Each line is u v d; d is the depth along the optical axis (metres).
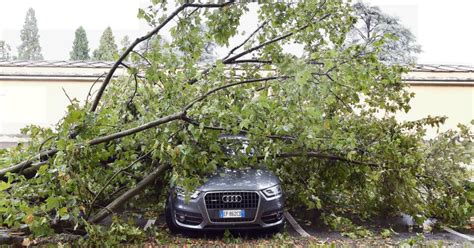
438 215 6.56
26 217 4.36
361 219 7.09
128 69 5.94
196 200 5.73
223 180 5.92
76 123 5.02
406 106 6.89
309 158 6.66
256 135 5.54
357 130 6.41
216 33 6.16
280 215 5.93
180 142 5.79
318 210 7.54
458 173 6.43
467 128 6.47
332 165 6.68
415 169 6.07
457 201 6.26
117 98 6.39
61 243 5.01
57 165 4.66
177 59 5.95
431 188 6.48
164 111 5.76
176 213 5.88
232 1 5.80
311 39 6.84
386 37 5.09
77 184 4.92
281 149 6.14
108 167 5.84
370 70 5.09
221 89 5.98
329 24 6.78
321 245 5.33
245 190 5.74
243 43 7.11
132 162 5.75
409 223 6.87
